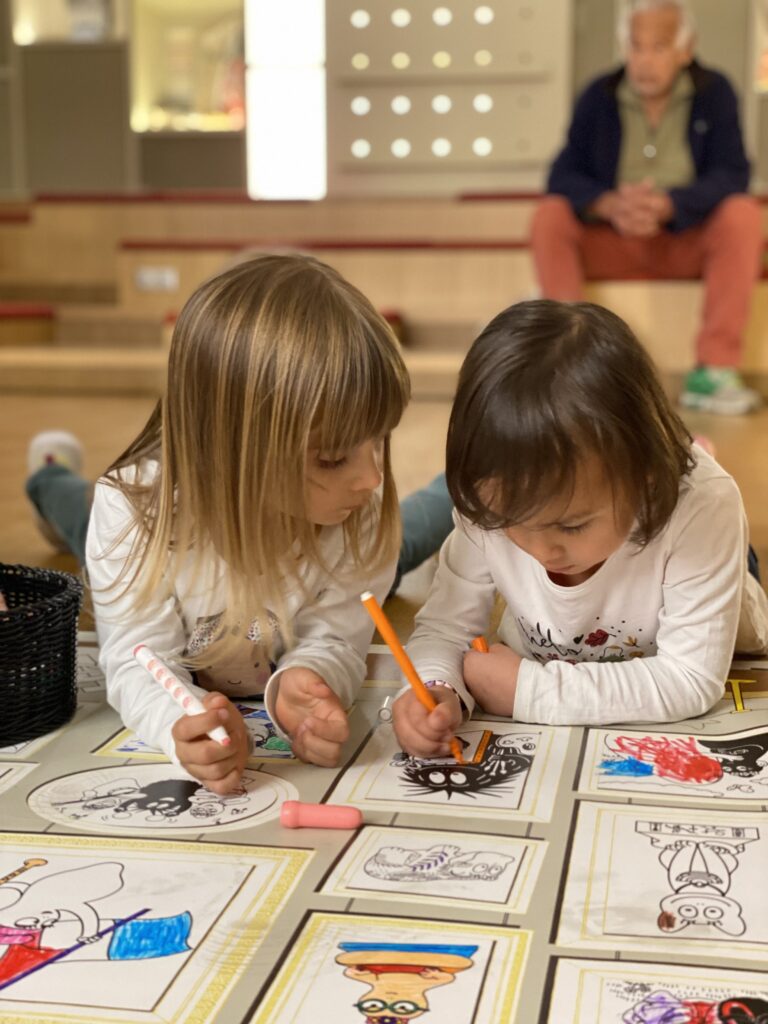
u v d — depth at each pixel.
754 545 1.82
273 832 0.91
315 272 1.03
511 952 0.73
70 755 1.07
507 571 1.15
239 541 1.03
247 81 5.61
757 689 1.21
